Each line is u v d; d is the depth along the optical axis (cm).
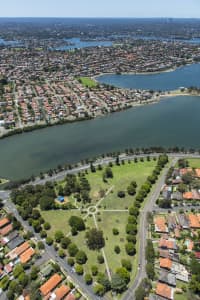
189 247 13975
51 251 14188
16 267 13000
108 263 13400
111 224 15862
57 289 12031
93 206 17375
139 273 12850
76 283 12456
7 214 16775
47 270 12912
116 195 18375
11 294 11762
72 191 18725
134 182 19212
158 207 17100
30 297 11431
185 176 19250
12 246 14400
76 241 14775
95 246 14188
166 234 14912
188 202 17425
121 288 11969
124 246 14325
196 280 12062
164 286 12019
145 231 15238
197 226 15262
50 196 18050
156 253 13688
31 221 15862
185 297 11725
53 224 16012
